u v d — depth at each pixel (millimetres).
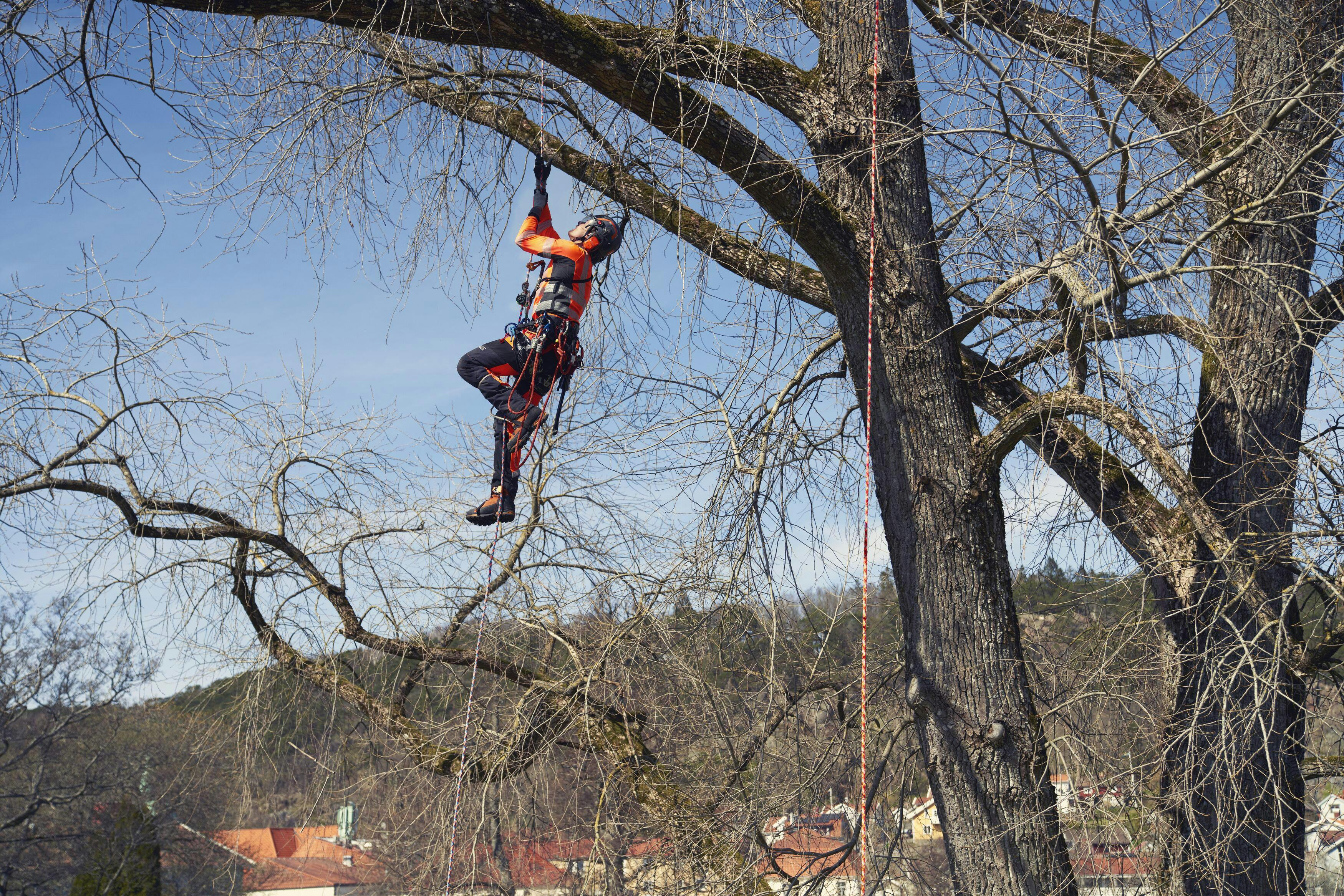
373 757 8227
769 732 7758
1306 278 5676
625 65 4719
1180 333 5480
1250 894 5230
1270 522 5574
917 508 5320
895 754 7879
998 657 5156
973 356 6121
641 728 7926
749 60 5680
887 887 7082
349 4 4363
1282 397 5676
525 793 8258
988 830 5027
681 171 5652
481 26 4531
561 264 5430
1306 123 5516
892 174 5426
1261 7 5477
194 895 22594
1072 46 4648
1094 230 4500
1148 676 5836
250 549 7797
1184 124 5691
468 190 6328
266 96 5938
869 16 5547
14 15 4945
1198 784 4922
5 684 20828
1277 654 4539
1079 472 6004
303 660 7996
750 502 7074
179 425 7535
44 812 24625
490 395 5457
